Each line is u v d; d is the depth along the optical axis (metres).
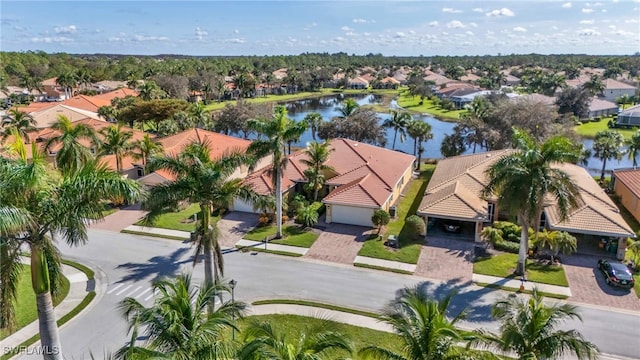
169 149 50.06
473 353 14.40
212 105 125.50
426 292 27.11
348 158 48.47
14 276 16.98
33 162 16.08
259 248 33.75
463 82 171.38
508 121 56.69
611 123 90.94
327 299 26.44
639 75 183.00
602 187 48.91
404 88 181.62
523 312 16.02
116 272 29.92
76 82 129.38
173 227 38.16
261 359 13.52
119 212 42.19
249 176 44.38
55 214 16.69
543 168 26.94
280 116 33.41
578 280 28.58
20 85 132.75
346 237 35.81
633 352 21.50
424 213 35.44
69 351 21.53
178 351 13.87
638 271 30.03
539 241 31.83
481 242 34.56
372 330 23.17
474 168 43.34
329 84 183.62
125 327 23.48
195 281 28.34
